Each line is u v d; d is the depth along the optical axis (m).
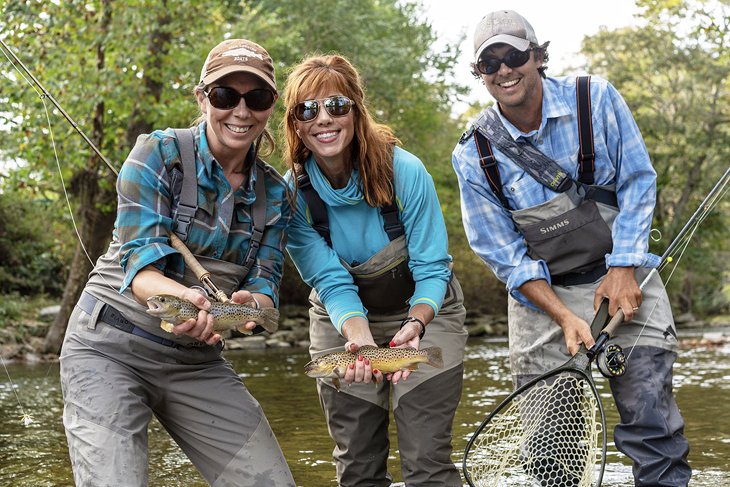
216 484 3.69
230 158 3.61
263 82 3.51
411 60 26.39
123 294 3.55
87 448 3.32
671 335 4.31
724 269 40.03
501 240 4.60
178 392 3.64
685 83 33.72
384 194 4.11
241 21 20.83
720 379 10.55
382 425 4.57
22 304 20.08
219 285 3.63
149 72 16.75
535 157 4.42
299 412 8.56
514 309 4.77
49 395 10.27
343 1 24.27
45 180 17.27
